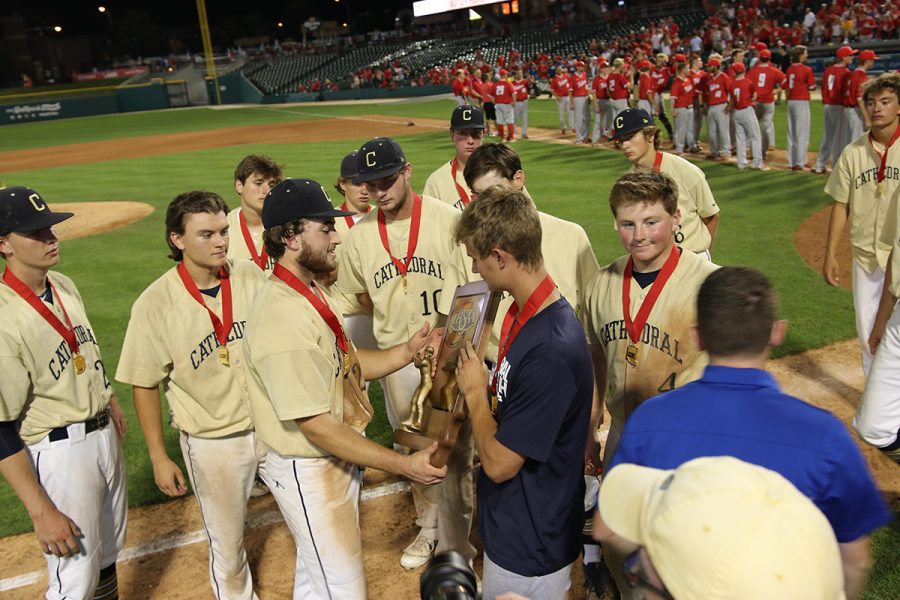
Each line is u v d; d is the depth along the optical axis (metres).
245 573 3.54
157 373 3.36
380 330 4.20
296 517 3.01
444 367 2.82
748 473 1.25
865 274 4.98
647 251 2.96
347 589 3.06
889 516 1.90
